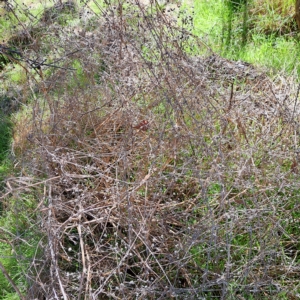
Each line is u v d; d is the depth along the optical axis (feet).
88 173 10.47
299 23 16.12
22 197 10.52
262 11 17.37
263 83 12.87
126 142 10.17
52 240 8.36
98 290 8.07
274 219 9.03
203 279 8.03
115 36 12.35
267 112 11.22
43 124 11.67
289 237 8.89
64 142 10.84
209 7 18.07
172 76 10.71
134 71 11.68
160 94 10.59
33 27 14.52
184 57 11.69
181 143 10.02
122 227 9.39
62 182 9.82
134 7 13.99
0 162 12.27
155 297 8.38
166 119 10.53
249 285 8.05
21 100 13.93
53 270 8.29
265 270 8.18
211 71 13.48
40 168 10.57
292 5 16.88
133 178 10.13
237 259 8.96
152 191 9.68
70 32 12.91
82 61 12.38
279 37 16.40
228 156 10.15
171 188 9.70
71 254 9.35
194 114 10.50
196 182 9.70
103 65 12.52
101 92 11.91
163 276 8.12
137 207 9.11
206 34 15.78
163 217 9.08
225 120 10.31
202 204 9.59
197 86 10.53
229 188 9.75
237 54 15.61
